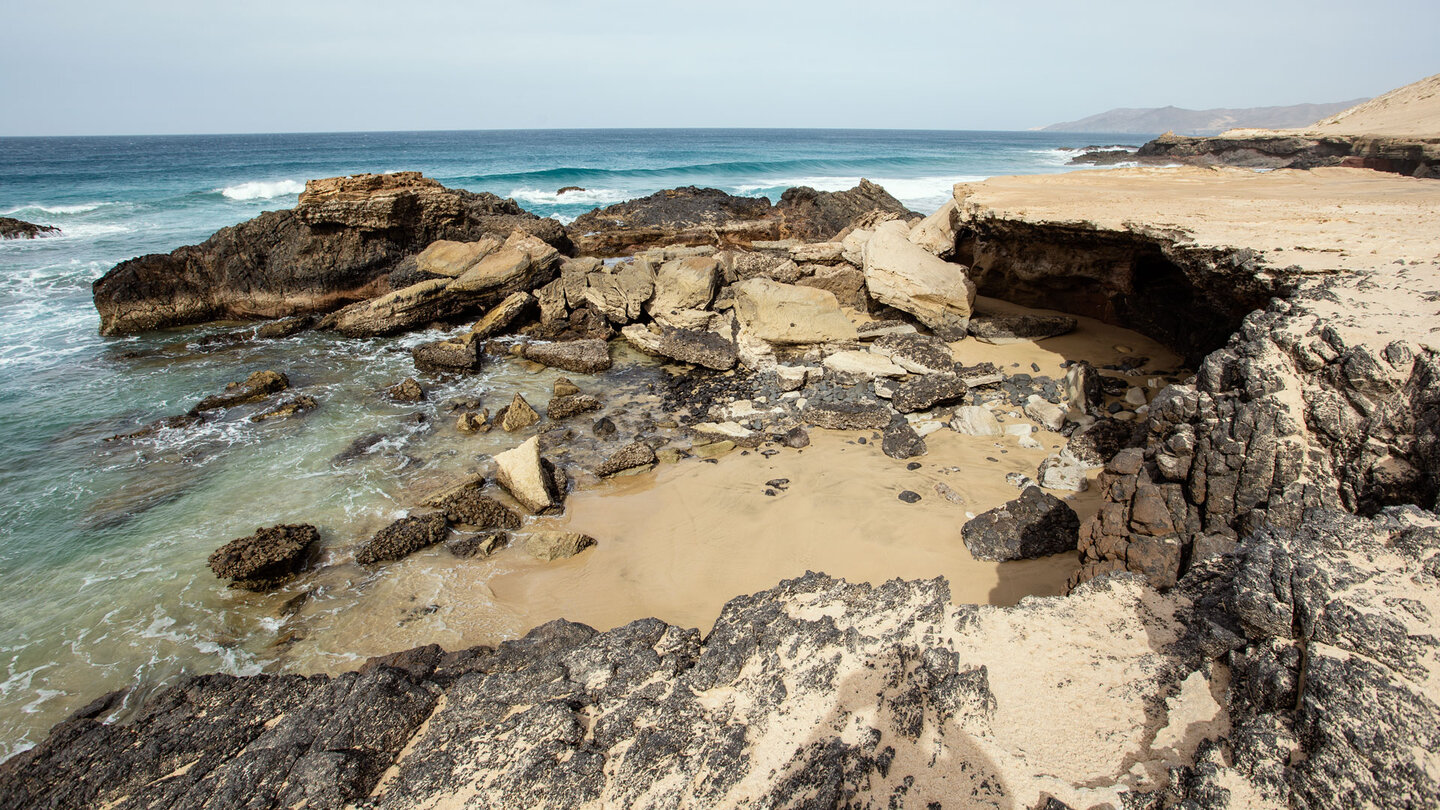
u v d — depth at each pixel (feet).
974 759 13.51
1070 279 48.34
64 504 34.60
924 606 17.99
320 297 67.77
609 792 14.49
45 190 139.03
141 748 18.30
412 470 38.22
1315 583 13.25
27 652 25.41
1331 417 19.04
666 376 50.90
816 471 35.29
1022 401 39.83
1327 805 10.51
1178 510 21.66
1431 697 10.89
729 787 13.97
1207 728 13.21
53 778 17.54
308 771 15.97
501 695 18.25
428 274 66.08
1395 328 19.47
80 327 62.75
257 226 65.57
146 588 28.84
